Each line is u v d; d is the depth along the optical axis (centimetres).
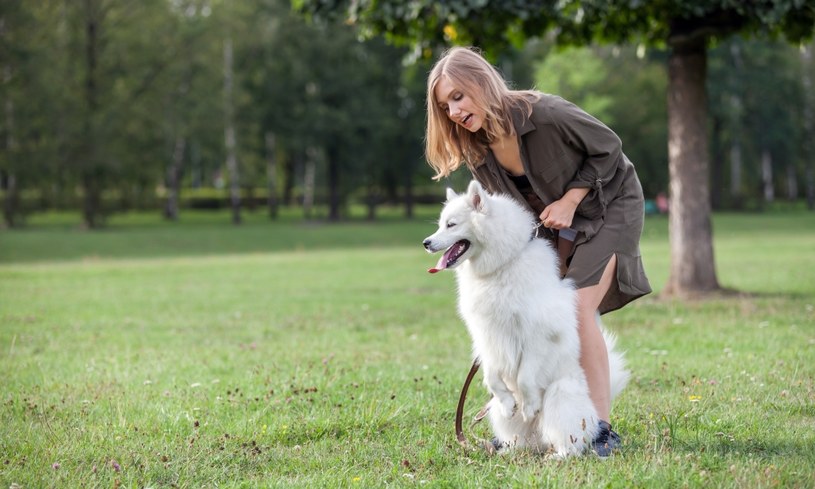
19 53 3231
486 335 404
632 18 1108
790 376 573
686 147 1123
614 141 415
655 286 1365
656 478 353
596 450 394
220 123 4003
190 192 5988
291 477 385
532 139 415
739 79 4819
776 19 903
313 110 4300
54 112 3425
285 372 643
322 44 4166
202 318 1043
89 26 3716
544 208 442
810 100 5147
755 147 5503
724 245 2367
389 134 4597
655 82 4894
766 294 1120
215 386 593
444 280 1570
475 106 402
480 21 1051
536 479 357
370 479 374
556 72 4309
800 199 6631
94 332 917
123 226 4041
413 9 980
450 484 365
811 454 388
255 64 4512
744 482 346
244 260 2311
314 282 1563
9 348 806
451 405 529
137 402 542
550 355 394
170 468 399
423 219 4888
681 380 583
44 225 4019
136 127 3719
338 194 4812
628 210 423
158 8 3800
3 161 3394
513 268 396
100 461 412
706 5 962
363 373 634
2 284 1551
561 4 948
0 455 424
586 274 413
